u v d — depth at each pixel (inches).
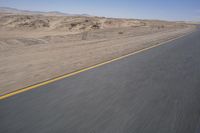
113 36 998.4
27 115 141.3
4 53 447.8
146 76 248.4
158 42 665.6
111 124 128.7
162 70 279.9
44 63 340.2
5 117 138.5
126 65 313.3
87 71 275.9
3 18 2920.8
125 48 522.0
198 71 273.1
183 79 235.0
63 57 396.8
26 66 318.0
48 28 2482.8
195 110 150.5
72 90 196.7
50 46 569.3
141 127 125.4
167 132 120.0
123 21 2947.8
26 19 2881.4
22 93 189.5
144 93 188.1
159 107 156.2
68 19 2915.8
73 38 876.6
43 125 127.0
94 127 124.9
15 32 1900.8
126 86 209.0
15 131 120.2
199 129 123.2
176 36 936.3
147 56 395.2
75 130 121.3
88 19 2834.6
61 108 153.6
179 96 180.2
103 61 348.8
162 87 205.8
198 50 470.0
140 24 2847.0
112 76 248.5
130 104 161.9
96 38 900.0
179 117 139.1
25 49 512.1
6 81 234.7
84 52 458.9
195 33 1177.4
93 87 205.8
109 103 163.9
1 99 173.9
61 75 256.5
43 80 235.1
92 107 155.7
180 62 334.3
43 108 153.6
